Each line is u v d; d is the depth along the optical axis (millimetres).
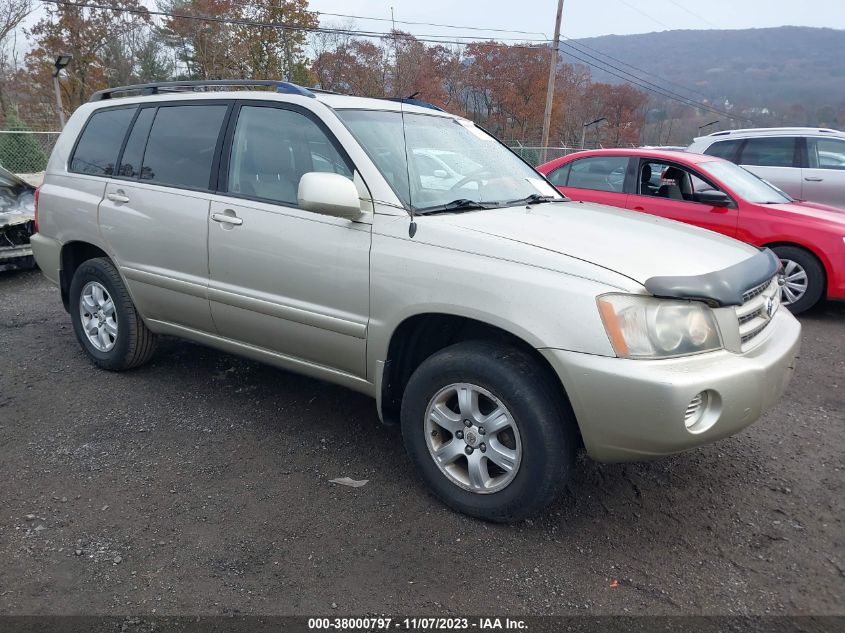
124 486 3354
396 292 3139
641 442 2674
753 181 7332
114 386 4605
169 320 4359
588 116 55531
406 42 37938
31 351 5289
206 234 3885
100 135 4715
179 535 2963
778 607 2580
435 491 3227
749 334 2982
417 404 3186
